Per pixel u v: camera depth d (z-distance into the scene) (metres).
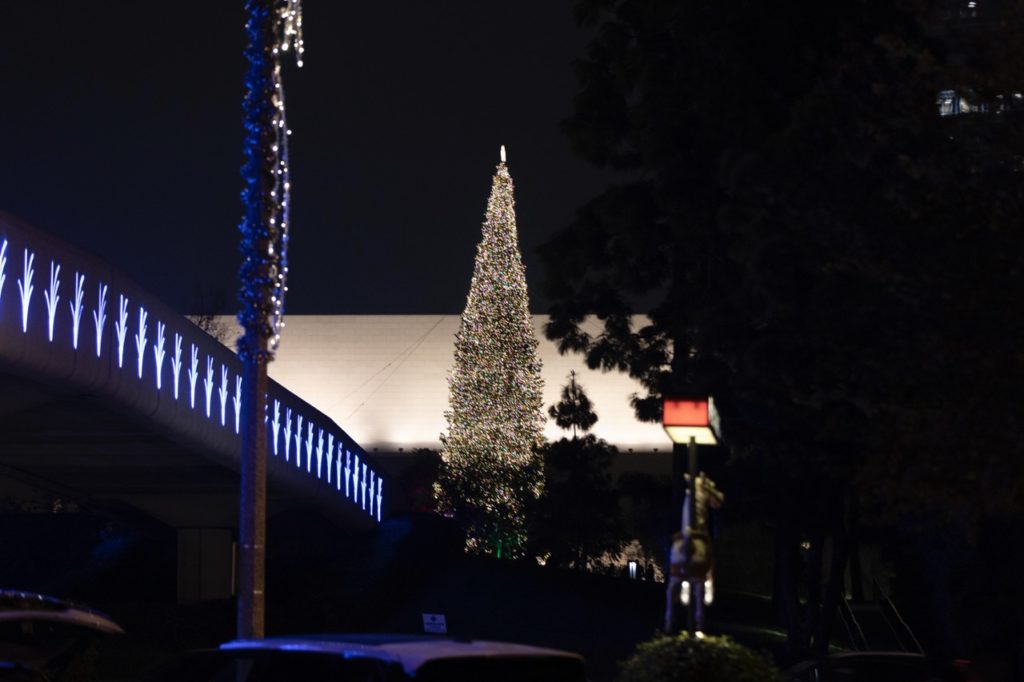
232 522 46.22
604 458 53.41
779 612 39.53
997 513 14.28
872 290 16.03
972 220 14.35
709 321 25.94
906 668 14.58
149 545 50.69
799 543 34.16
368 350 80.06
